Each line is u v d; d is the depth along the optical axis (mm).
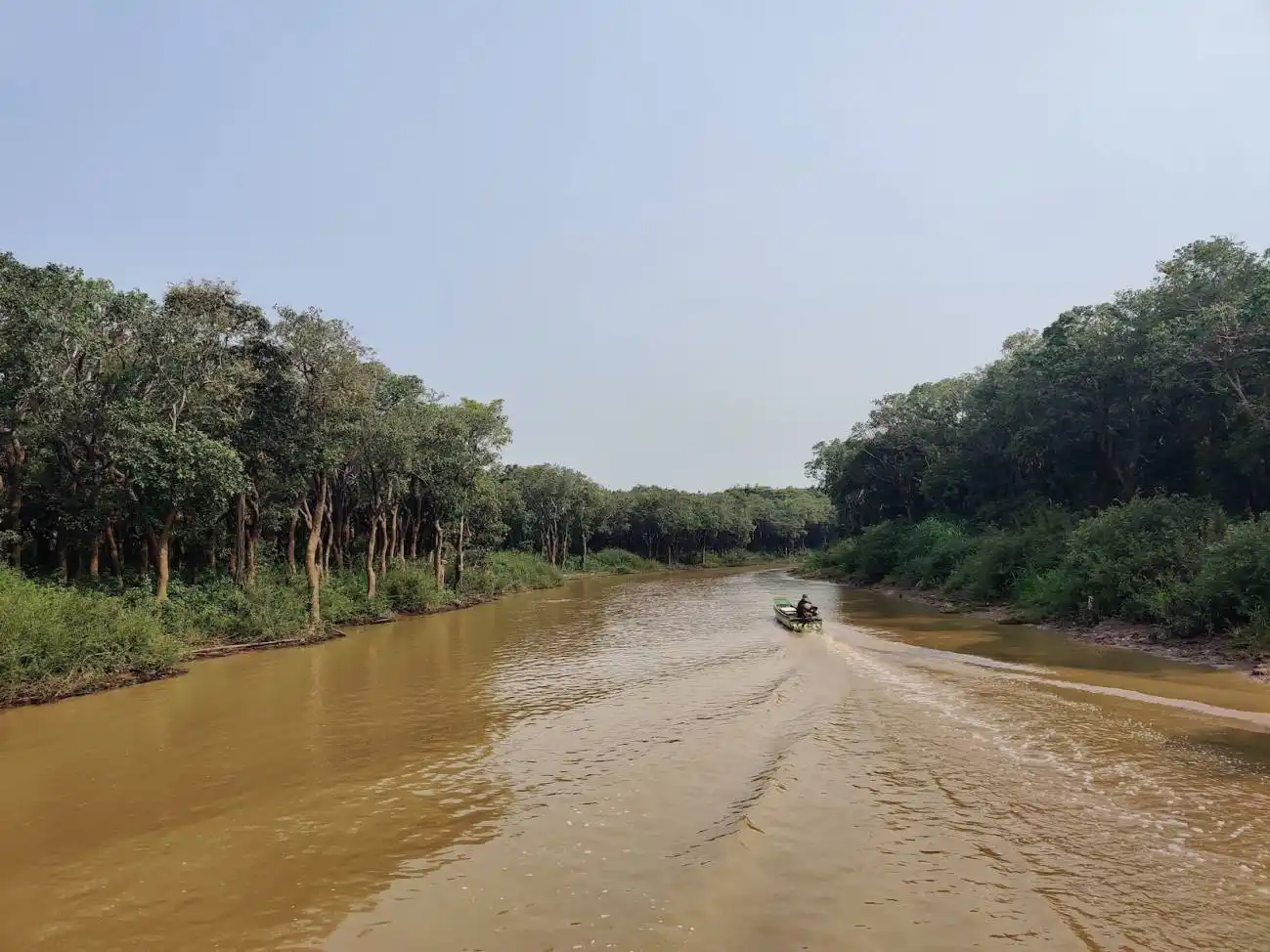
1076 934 7477
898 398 66062
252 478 33250
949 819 10523
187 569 37000
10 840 11023
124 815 11906
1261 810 10484
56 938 8281
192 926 8469
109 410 27141
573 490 84312
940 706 17125
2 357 25531
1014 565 36969
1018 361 46938
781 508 132250
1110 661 21531
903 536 58750
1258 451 30031
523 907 8484
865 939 7504
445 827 11047
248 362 30750
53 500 29906
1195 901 8078
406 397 44156
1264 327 28719
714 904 8328
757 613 41219
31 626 20828
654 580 80750
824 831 10211
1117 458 41281
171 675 23719
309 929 8273
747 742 14922
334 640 32031
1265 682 17891
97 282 28609
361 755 14930
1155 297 36594
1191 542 25828
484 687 21391
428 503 52812
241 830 11188
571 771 13461
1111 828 10062
